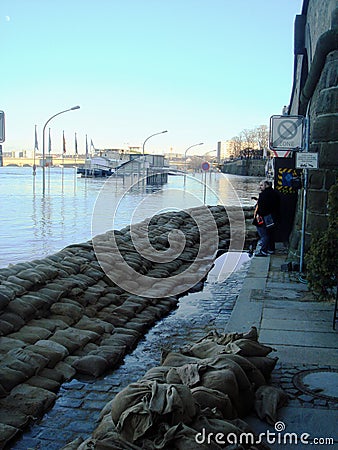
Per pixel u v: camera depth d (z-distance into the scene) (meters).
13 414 4.43
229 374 4.05
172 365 4.62
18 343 5.62
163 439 3.16
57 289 7.24
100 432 3.55
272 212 11.99
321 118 9.36
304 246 9.67
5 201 28.03
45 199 29.69
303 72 12.89
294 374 4.90
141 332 7.02
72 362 5.59
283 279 9.22
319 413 4.13
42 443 4.12
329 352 5.50
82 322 6.79
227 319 7.85
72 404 4.82
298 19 13.33
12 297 6.44
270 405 4.11
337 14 9.09
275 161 12.70
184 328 7.41
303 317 6.81
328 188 9.20
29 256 12.12
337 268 6.19
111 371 5.66
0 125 7.53
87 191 37.03
